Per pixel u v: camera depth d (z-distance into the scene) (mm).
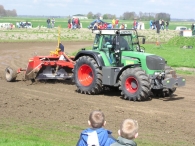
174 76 15562
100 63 15719
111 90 17234
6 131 10875
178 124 11859
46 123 11758
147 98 15648
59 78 18766
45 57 18562
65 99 15156
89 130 6012
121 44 15766
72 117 12438
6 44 41750
